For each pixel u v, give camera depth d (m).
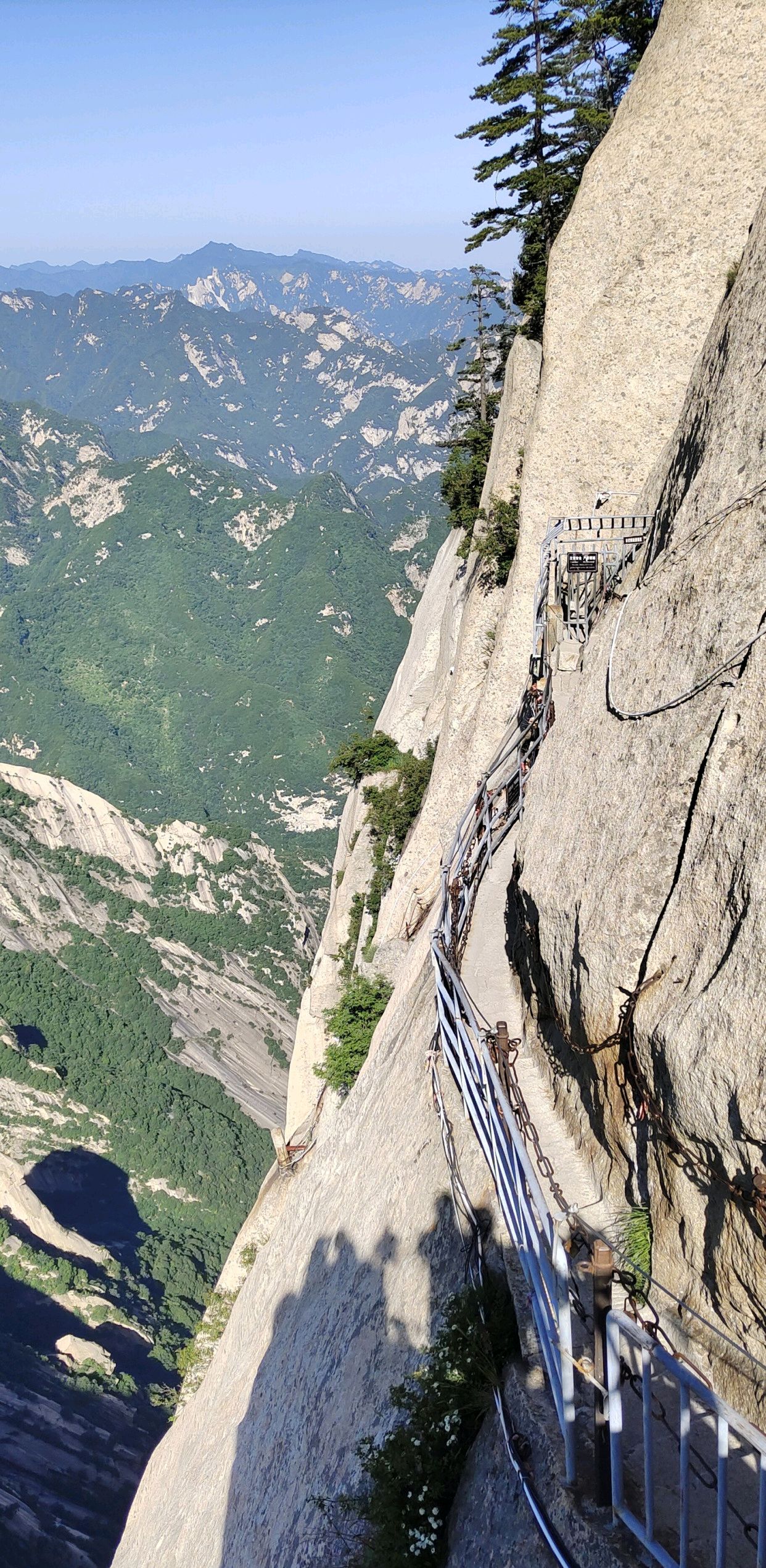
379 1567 11.65
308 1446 18.70
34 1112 144.62
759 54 26.30
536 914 15.29
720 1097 8.95
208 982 188.12
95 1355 108.44
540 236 42.81
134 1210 137.38
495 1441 10.88
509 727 30.95
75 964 181.12
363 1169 23.00
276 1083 171.12
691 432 14.79
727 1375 9.16
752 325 13.02
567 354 30.00
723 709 10.88
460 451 51.75
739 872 9.65
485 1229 13.37
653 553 15.68
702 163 27.45
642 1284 10.72
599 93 41.00
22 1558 84.06
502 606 34.84
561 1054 14.49
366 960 40.34
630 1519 8.23
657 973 10.74
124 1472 96.88
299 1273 26.12
